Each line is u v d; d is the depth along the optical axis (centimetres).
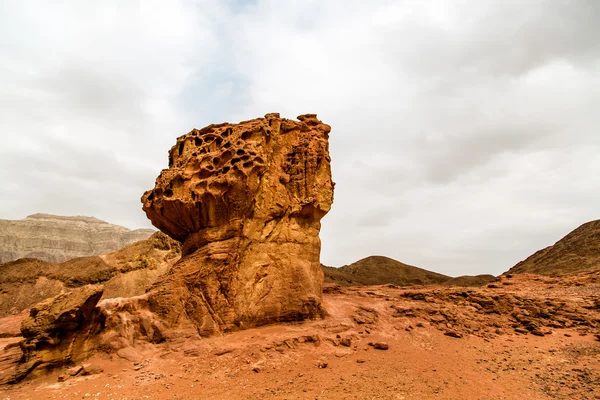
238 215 1703
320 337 1513
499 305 2195
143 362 1259
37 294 4550
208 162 1742
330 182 2067
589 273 3253
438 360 1373
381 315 1958
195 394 1047
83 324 1299
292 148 2036
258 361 1270
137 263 4906
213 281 1576
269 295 1691
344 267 6372
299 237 1891
